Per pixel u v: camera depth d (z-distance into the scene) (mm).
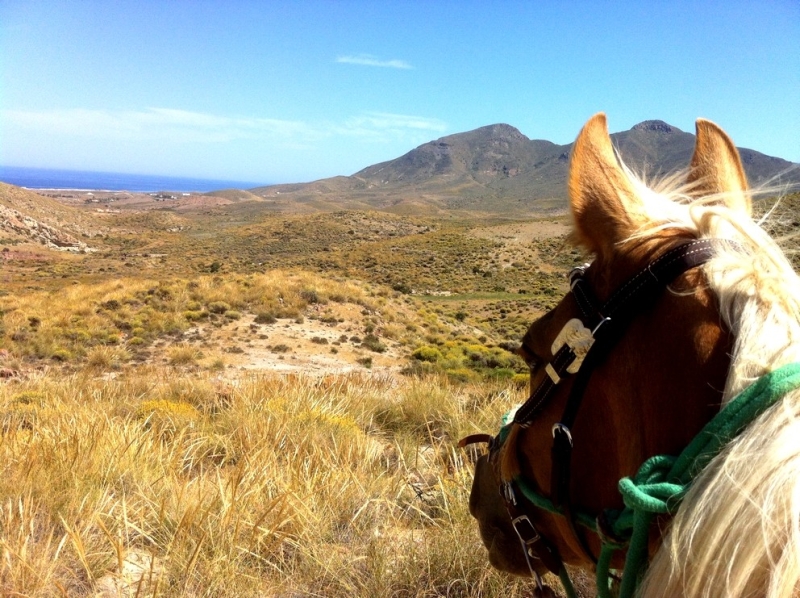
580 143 1199
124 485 4156
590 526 1160
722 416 870
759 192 1164
